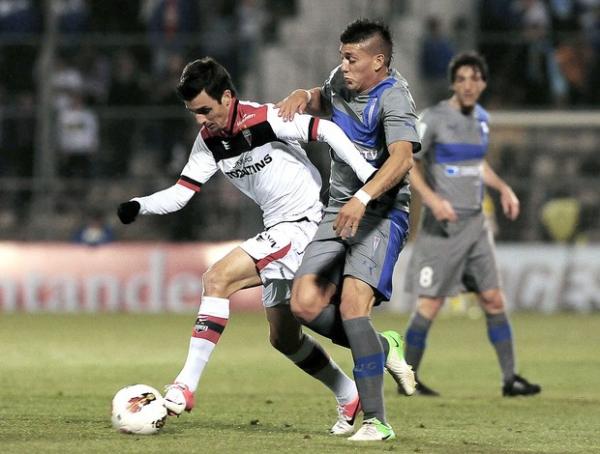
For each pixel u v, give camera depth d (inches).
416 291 1380.4
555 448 888.9
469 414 1146.0
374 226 914.7
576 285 2810.0
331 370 966.4
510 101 3088.1
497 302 1355.8
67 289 2893.7
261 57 3026.6
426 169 1380.4
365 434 895.7
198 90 918.4
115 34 3105.3
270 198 964.0
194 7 3105.3
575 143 2952.8
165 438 896.9
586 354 1859.0
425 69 3011.8
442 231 1368.1
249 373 1565.0
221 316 939.3
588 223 2866.6
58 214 2925.7
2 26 3107.8
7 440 881.5
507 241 2888.8
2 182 2915.8
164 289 2864.2
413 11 3179.1
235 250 959.0
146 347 1950.1
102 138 2928.2
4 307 2908.5
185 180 970.7
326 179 2778.1
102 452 810.8
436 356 1845.5
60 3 3115.2
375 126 927.7
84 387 1371.8
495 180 1444.4
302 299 900.6
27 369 1595.7
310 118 925.2
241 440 889.5
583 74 3093.0
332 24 3189.0
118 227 2947.8
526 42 3083.2
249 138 944.9
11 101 3016.7
